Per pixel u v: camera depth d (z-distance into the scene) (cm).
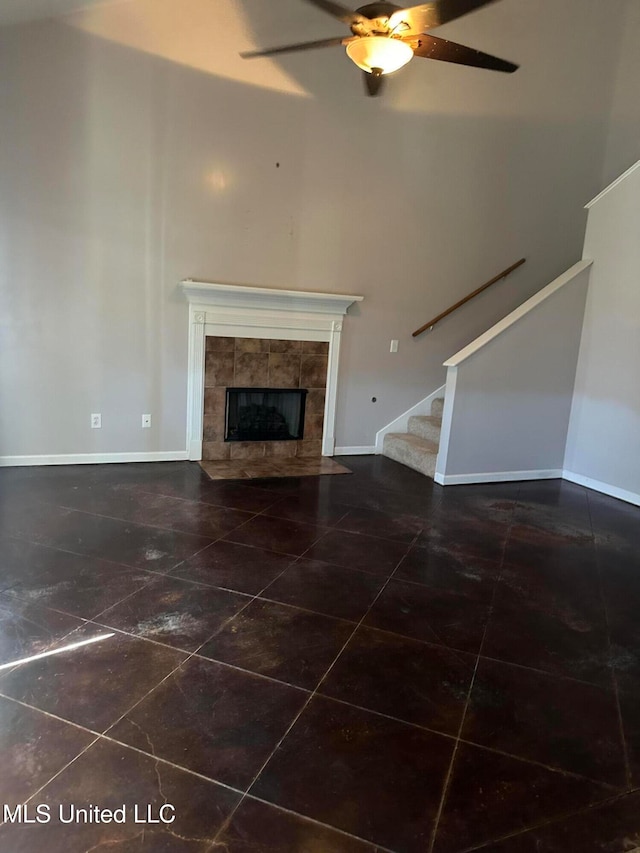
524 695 197
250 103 440
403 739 172
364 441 545
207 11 405
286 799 148
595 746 174
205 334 461
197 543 311
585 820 147
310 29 425
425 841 138
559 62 482
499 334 448
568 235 582
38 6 356
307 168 469
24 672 194
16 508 352
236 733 170
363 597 260
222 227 453
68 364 430
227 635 223
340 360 516
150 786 150
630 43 476
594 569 307
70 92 393
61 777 151
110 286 429
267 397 502
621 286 445
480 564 305
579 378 485
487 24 441
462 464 458
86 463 452
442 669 209
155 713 177
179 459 479
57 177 401
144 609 239
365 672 204
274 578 274
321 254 489
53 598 245
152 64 407
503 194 545
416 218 518
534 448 486
